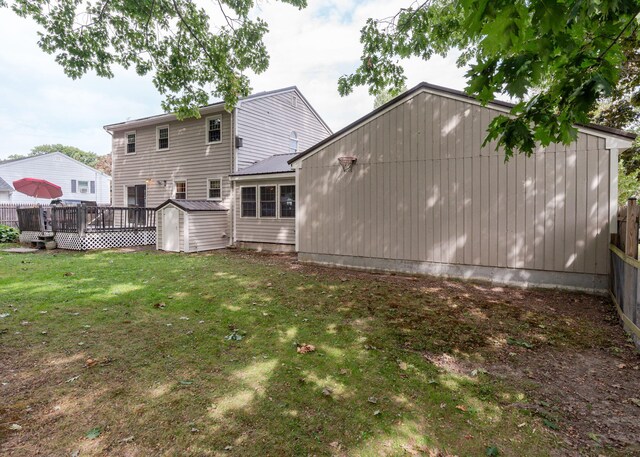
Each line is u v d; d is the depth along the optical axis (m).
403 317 4.76
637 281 3.74
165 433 2.23
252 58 9.76
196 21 9.12
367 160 8.12
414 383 2.94
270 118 14.51
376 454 2.06
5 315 4.57
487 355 3.55
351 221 8.40
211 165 13.44
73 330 4.10
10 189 22.52
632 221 4.26
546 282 6.31
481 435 2.26
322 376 3.04
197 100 10.30
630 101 8.06
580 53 2.14
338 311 5.02
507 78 2.24
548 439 2.22
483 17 1.98
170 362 3.29
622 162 10.04
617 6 1.82
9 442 2.11
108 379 2.94
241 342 3.83
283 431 2.27
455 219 7.09
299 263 9.27
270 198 11.98
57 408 2.49
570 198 6.08
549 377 3.08
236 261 9.59
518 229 6.50
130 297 5.63
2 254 10.46
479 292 6.20
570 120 2.36
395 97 7.98
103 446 2.10
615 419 2.44
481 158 6.80
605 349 3.71
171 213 11.66
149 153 15.12
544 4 1.78
